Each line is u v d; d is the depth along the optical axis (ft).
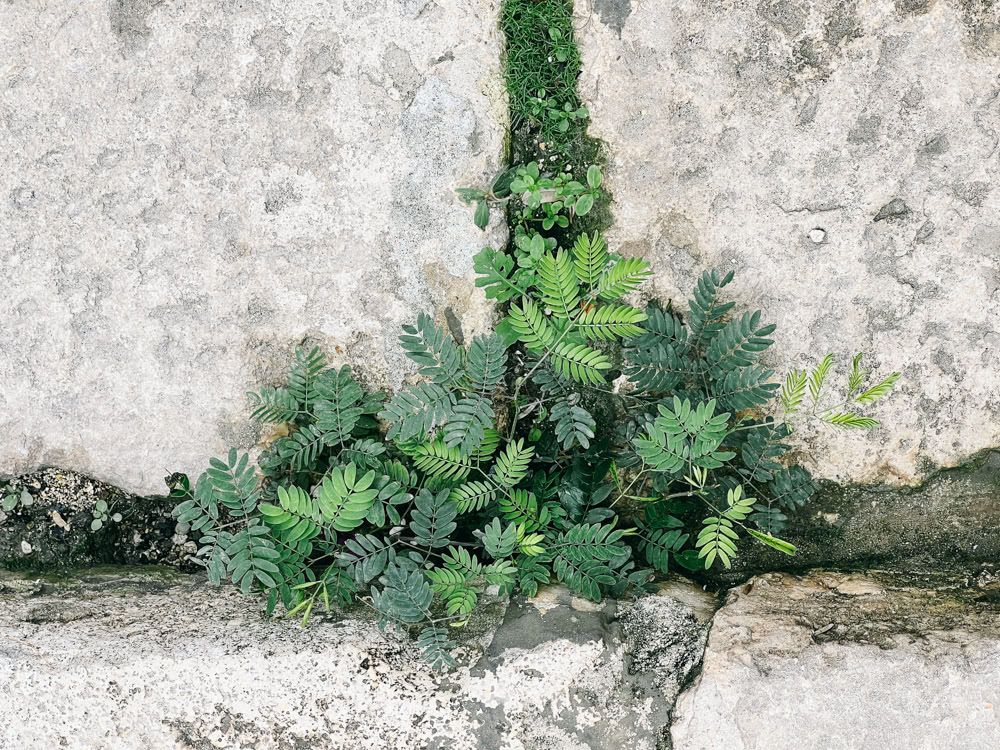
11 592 3.68
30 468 3.76
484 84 3.62
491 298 3.64
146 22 3.59
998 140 3.56
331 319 3.70
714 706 3.45
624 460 3.70
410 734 3.47
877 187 3.60
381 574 3.65
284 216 3.65
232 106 3.61
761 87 3.59
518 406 3.74
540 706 3.48
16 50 3.59
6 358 3.70
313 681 3.49
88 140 3.63
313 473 3.73
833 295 3.66
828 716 3.44
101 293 3.68
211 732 3.49
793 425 3.73
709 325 3.60
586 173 3.69
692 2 3.57
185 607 3.62
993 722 3.42
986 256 3.61
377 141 3.63
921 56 3.54
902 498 3.75
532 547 3.55
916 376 3.67
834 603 3.59
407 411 3.55
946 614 3.56
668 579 3.70
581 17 3.61
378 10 3.59
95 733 3.50
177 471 3.77
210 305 3.68
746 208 3.64
